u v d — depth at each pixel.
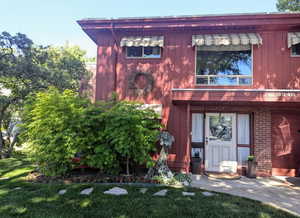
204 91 6.19
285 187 5.44
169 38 7.61
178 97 6.31
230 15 6.90
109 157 5.65
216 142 7.36
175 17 7.23
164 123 7.29
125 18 7.45
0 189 4.74
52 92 6.38
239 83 7.08
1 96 9.47
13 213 3.49
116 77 7.80
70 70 11.12
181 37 7.55
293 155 6.84
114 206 3.80
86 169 6.64
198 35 7.36
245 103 6.43
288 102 5.98
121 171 6.39
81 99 6.36
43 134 5.61
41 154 5.61
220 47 7.34
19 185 5.01
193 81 7.29
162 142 6.23
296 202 4.27
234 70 7.14
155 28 7.54
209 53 7.39
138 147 5.73
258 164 6.85
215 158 7.29
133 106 6.19
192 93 6.24
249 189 5.20
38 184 5.04
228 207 3.84
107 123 5.78
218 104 6.88
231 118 7.36
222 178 6.30
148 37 7.60
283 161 6.86
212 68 7.30
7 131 11.45
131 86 7.60
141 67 7.66
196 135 7.46
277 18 6.73
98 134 5.85
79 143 5.63
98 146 5.67
